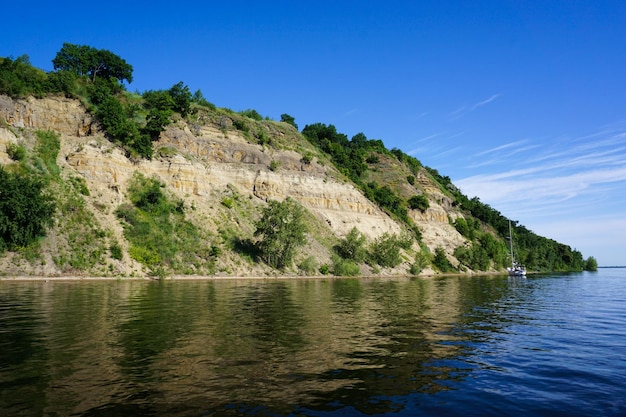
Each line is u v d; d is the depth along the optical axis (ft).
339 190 308.81
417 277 258.78
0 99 187.83
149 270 167.43
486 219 514.68
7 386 30.94
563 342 52.90
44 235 152.25
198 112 288.10
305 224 250.98
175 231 194.29
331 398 30.12
